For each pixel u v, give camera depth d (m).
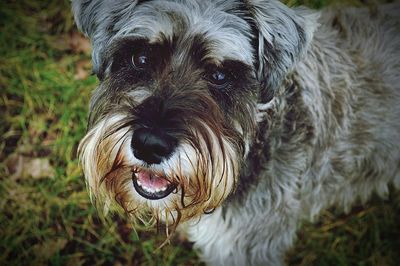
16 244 0.72
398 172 0.72
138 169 0.50
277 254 0.65
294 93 0.56
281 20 0.53
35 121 0.79
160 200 0.53
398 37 0.65
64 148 0.77
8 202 0.75
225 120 0.50
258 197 0.58
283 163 0.57
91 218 0.74
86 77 0.82
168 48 0.50
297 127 0.57
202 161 0.48
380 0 0.90
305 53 0.54
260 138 0.54
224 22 0.50
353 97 0.62
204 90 0.50
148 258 0.72
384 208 0.78
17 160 0.77
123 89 0.50
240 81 0.50
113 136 0.48
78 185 0.76
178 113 0.48
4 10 0.86
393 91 0.64
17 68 0.82
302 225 0.76
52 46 0.84
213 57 0.49
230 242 0.61
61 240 0.73
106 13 0.53
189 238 0.68
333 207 0.77
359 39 0.63
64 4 0.87
